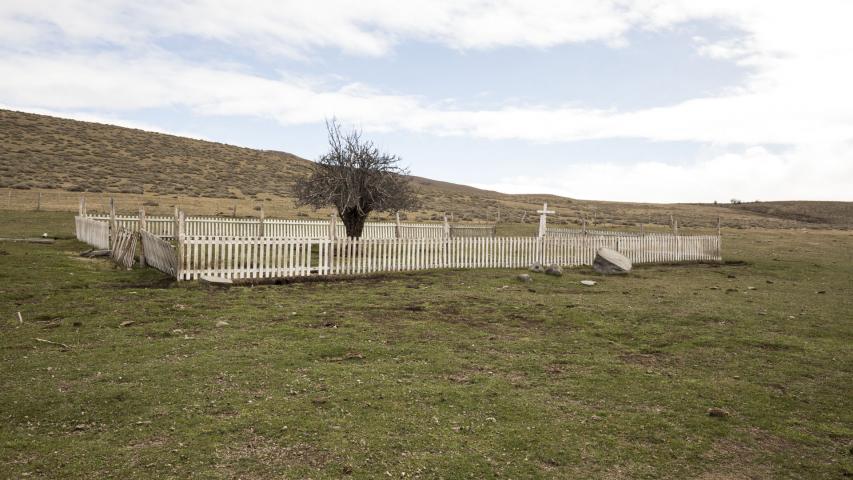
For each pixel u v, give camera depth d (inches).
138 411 251.0
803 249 1295.5
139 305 463.2
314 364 324.2
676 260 987.3
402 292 575.2
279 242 629.6
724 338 419.8
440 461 213.0
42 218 1339.8
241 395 272.4
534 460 218.1
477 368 329.7
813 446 242.1
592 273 787.4
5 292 494.6
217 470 200.7
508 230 1681.8
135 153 3031.5
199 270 589.9
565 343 394.3
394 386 292.0
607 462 219.6
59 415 245.3
